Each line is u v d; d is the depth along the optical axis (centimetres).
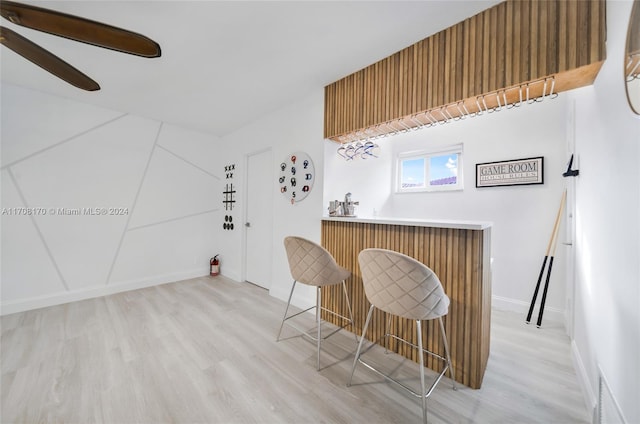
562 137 249
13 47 130
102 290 318
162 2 154
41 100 276
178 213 388
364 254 148
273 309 280
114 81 252
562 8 141
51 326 234
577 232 194
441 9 162
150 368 174
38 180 276
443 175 338
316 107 271
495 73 162
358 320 227
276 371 173
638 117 89
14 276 264
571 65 138
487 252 177
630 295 95
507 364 183
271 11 162
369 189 328
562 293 248
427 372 176
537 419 135
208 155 421
